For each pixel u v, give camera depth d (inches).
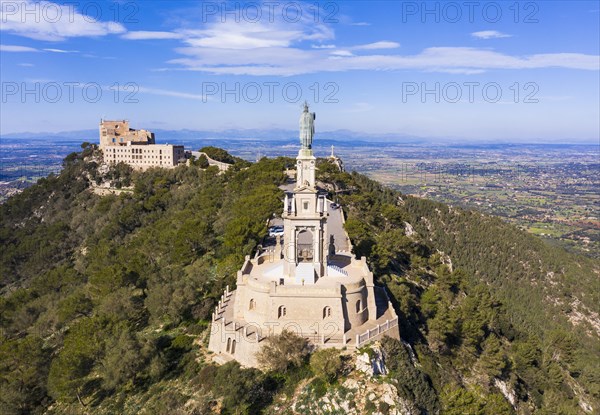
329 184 7647.6
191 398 2824.8
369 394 2620.6
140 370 3149.6
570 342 4559.5
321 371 2679.6
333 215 5984.3
